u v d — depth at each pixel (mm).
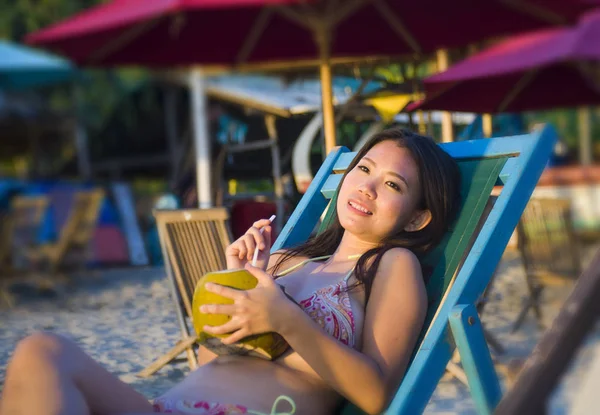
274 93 8398
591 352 1435
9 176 18781
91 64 6484
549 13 5871
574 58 5777
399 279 2240
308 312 2242
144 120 17953
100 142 18609
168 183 16172
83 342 5102
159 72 13352
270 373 2154
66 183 10500
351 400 2111
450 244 2506
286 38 7250
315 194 3064
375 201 2416
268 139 7773
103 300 6887
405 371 2270
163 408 2121
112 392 2000
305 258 2617
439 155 2514
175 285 4234
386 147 2486
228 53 7195
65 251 8062
